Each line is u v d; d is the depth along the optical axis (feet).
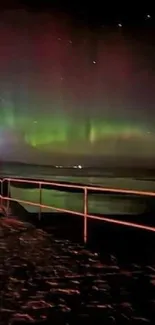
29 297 17.43
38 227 38.45
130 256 26.03
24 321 14.67
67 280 20.15
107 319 14.89
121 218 52.03
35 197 84.74
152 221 49.85
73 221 41.98
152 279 20.30
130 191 23.91
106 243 31.01
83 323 14.51
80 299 17.17
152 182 165.37
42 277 20.70
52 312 15.62
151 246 30.04
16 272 21.68
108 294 17.87
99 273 21.54
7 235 33.96
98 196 81.61
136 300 17.08
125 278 20.51
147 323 14.49
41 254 26.43
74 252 27.14
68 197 83.82
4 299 17.16
